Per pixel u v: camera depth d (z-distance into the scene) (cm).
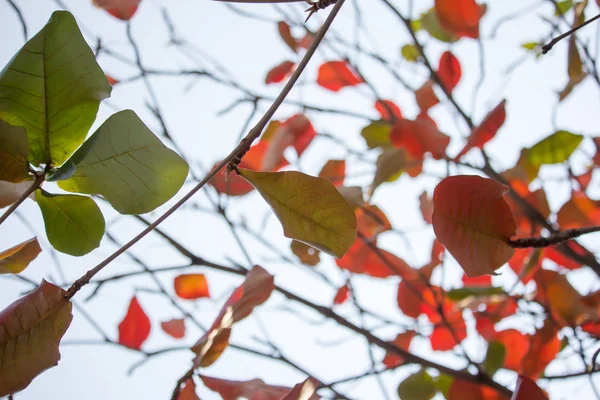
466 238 86
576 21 117
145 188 82
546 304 115
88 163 81
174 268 124
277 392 102
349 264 129
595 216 119
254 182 82
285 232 83
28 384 81
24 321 82
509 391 113
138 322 126
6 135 79
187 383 98
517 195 118
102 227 85
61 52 80
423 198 130
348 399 115
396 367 117
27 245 90
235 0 80
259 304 98
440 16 119
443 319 119
